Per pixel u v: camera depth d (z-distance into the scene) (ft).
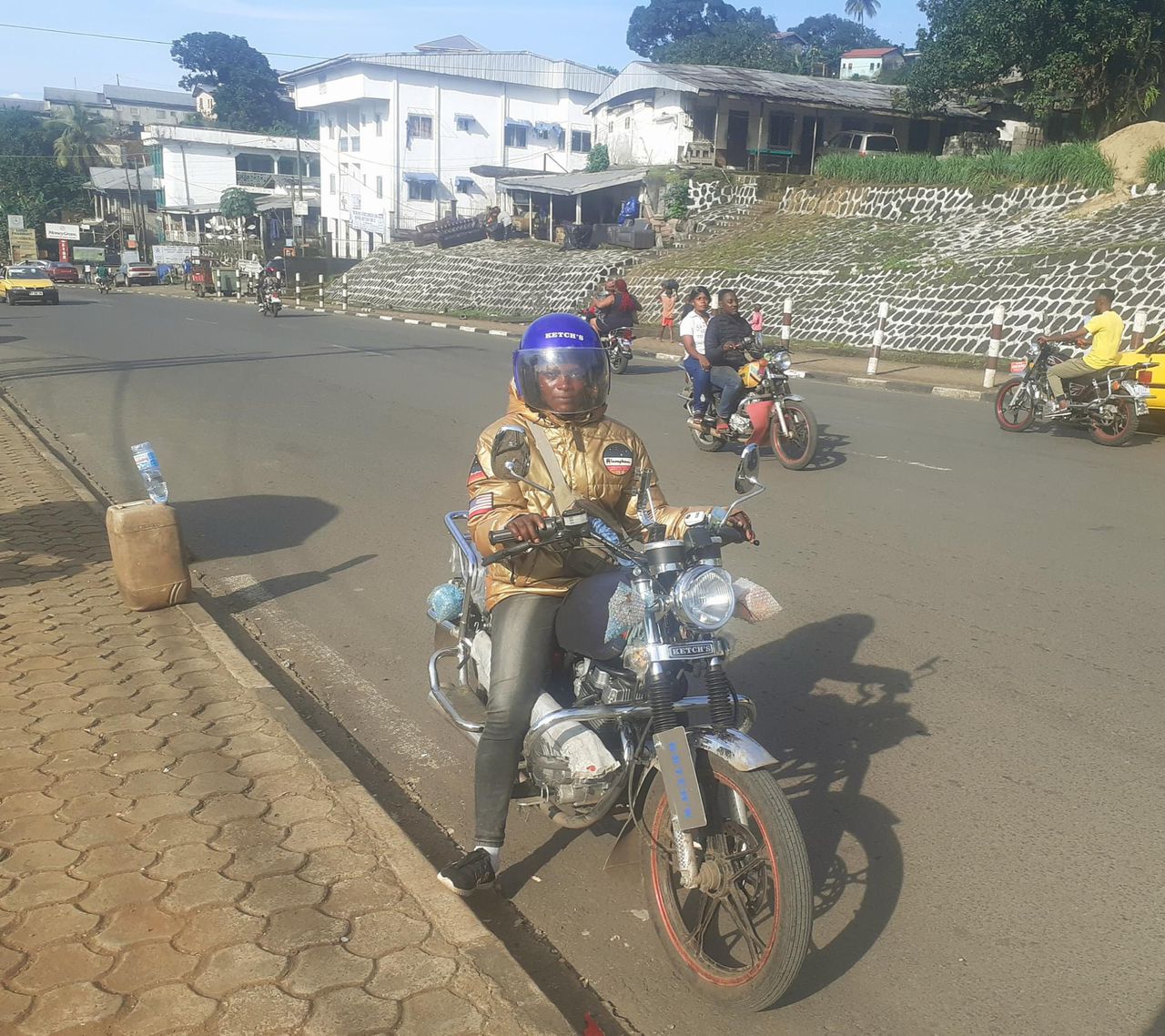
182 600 18.20
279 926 9.27
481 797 10.08
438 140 164.55
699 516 9.74
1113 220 67.72
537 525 9.16
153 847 10.50
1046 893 10.46
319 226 185.37
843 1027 8.69
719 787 9.11
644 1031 8.67
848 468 31.22
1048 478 29.78
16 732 13.07
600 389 10.07
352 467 31.30
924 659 16.47
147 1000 8.30
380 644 17.61
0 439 34.45
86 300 135.95
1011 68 99.25
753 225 102.78
